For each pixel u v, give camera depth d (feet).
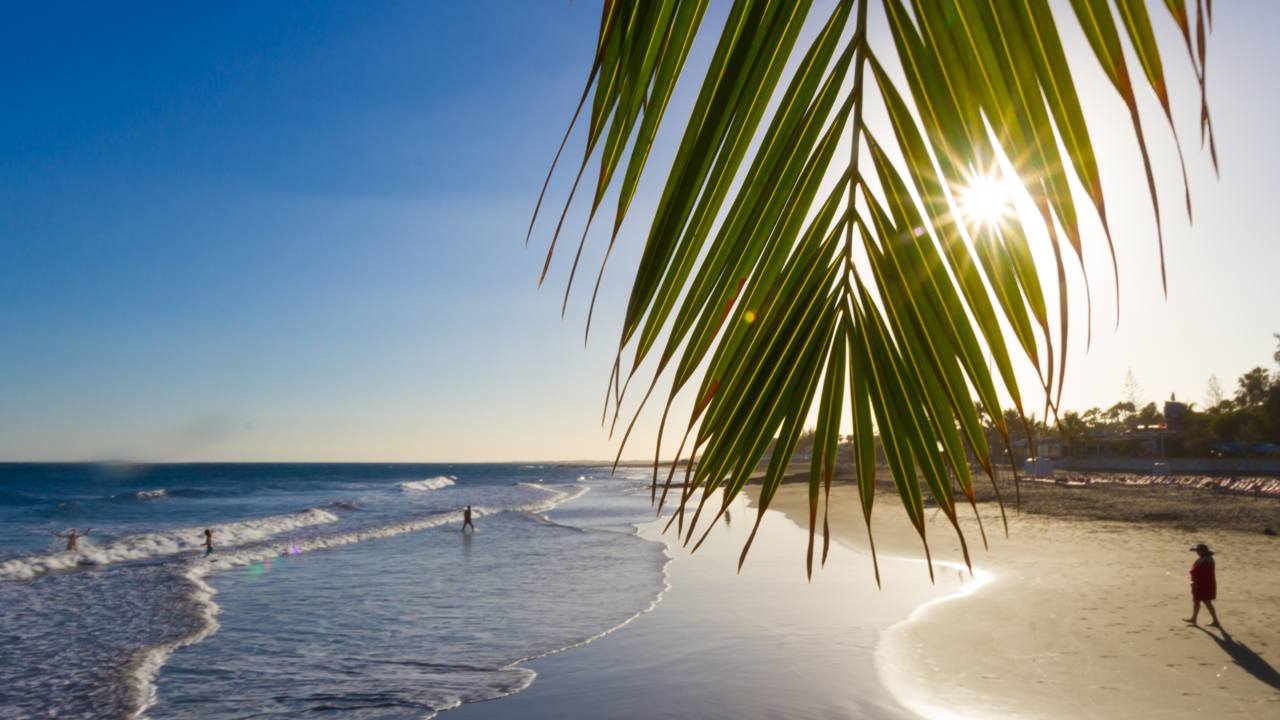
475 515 162.61
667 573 77.20
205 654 49.65
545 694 40.14
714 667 42.80
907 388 3.14
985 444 3.01
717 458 3.27
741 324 3.18
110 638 53.98
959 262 2.91
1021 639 44.86
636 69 3.09
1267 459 230.07
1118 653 40.86
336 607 64.28
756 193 3.11
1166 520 119.65
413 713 38.14
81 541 122.21
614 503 202.18
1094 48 2.49
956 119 2.82
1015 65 2.67
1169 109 2.35
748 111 3.08
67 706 40.14
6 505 204.13
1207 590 46.29
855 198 3.09
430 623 57.72
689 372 3.13
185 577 79.82
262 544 108.78
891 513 143.23
